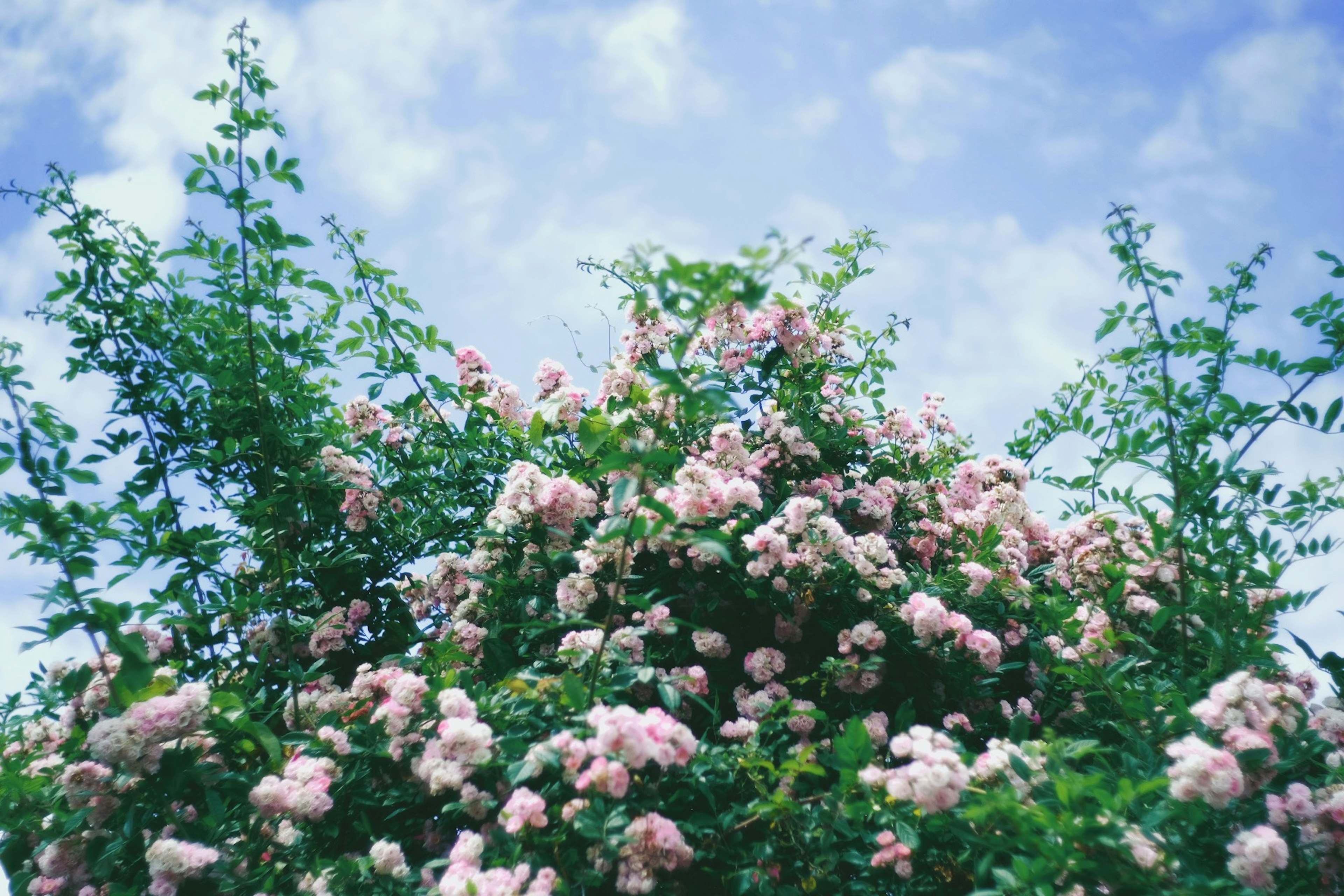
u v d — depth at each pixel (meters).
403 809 3.30
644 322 4.54
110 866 3.03
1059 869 2.23
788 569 3.69
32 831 3.19
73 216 4.57
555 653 3.75
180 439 4.82
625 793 2.66
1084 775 2.67
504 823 2.71
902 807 2.68
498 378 5.04
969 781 2.54
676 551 3.86
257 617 4.43
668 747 2.63
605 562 3.76
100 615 2.95
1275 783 2.65
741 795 3.11
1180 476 3.28
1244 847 2.34
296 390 4.89
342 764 3.43
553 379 4.80
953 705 3.90
